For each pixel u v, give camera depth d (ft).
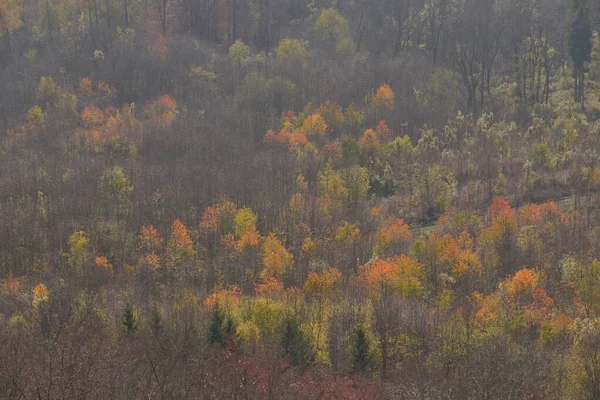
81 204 379.96
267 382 175.52
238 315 248.73
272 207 381.19
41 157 430.61
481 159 418.10
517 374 189.88
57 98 500.74
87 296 272.10
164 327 234.17
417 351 225.35
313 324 242.58
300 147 441.68
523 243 313.12
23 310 258.37
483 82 514.68
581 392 185.26
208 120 477.77
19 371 138.00
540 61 518.78
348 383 202.08
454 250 302.25
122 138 452.35
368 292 278.67
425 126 461.37
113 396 140.15
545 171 400.88
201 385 160.15
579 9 493.77
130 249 353.92
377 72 523.70
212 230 364.58
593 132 432.25
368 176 409.90
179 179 402.72
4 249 341.82
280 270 323.98
